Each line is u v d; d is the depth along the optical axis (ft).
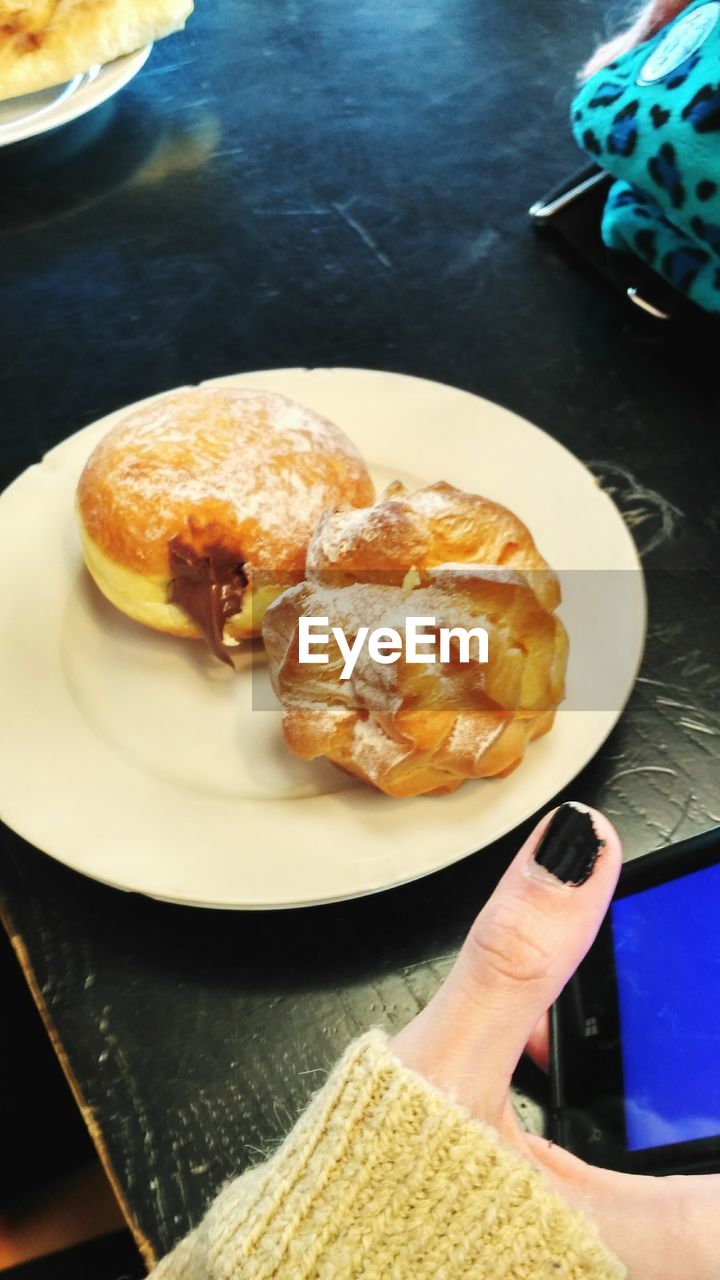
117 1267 1.19
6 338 1.56
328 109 1.88
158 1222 0.87
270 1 2.16
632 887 0.92
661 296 1.48
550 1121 0.85
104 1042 0.95
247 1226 0.71
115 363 1.51
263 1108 0.91
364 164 1.77
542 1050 0.90
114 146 1.85
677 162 1.30
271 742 1.10
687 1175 0.79
